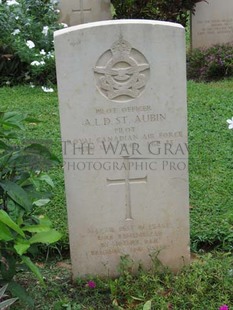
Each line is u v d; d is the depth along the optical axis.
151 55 2.05
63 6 5.39
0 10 4.92
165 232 2.21
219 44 5.39
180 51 2.05
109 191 2.15
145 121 2.10
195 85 4.57
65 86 2.05
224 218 2.52
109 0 5.38
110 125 2.09
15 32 4.80
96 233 2.19
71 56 2.03
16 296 1.94
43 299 2.13
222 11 5.37
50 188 2.80
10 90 4.50
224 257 2.29
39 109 3.96
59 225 2.50
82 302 2.11
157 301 2.06
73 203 2.15
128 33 2.02
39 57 4.68
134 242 2.21
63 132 2.09
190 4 5.33
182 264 2.25
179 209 2.19
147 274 2.19
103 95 2.07
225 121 3.63
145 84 2.07
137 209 2.18
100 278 2.22
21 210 1.92
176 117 2.11
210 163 3.08
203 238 2.40
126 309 2.06
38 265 2.35
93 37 2.02
